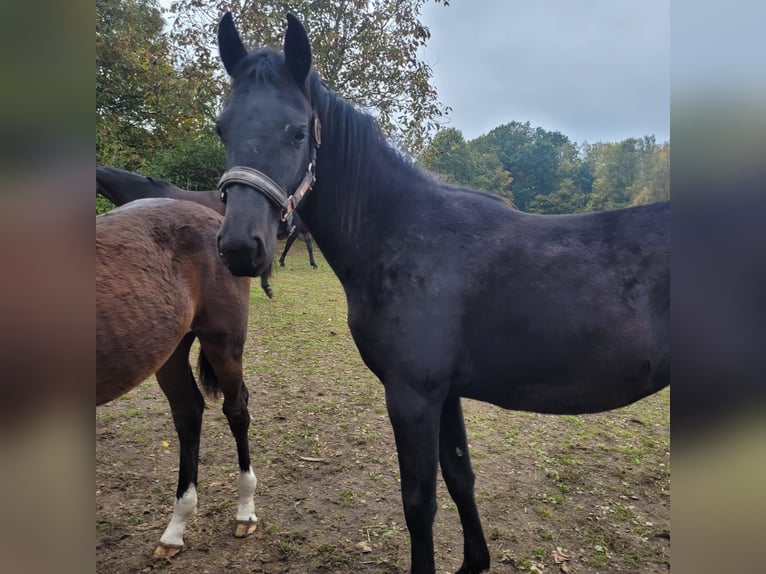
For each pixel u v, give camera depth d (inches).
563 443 124.3
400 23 306.5
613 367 54.5
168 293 74.0
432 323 58.6
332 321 249.3
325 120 64.6
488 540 84.9
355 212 64.6
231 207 54.0
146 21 353.4
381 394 154.0
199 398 89.0
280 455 114.4
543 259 57.1
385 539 84.7
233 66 67.5
